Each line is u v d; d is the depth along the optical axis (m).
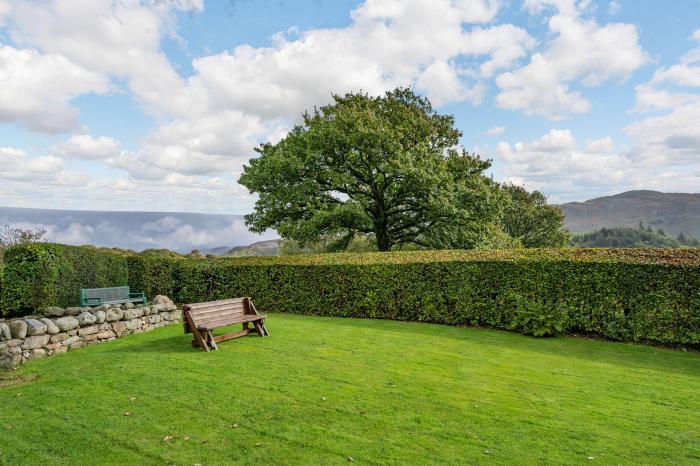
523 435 4.54
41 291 10.22
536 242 51.09
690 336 8.58
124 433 4.40
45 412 4.91
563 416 5.08
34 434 4.36
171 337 9.19
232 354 7.57
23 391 5.59
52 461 3.85
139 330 9.86
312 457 3.97
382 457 4.00
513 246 27.23
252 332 9.46
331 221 20.17
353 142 19.50
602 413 5.21
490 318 10.71
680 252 9.31
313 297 13.15
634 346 8.88
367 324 11.16
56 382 5.95
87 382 5.95
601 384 6.36
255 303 14.06
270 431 4.49
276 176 20.33
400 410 5.12
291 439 4.32
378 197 22.03
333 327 10.49
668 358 8.03
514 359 7.70
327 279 12.98
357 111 20.64
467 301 10.99
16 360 6.86
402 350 8.11
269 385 5.88
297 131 22.64
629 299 9.18
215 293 14.68
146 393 5.53
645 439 4.53
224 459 3.91
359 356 7.56
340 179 20.41
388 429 4.60
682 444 4.42
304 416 4.88
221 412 4.95
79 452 4.02
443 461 3.95
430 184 18.98
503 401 5.52
